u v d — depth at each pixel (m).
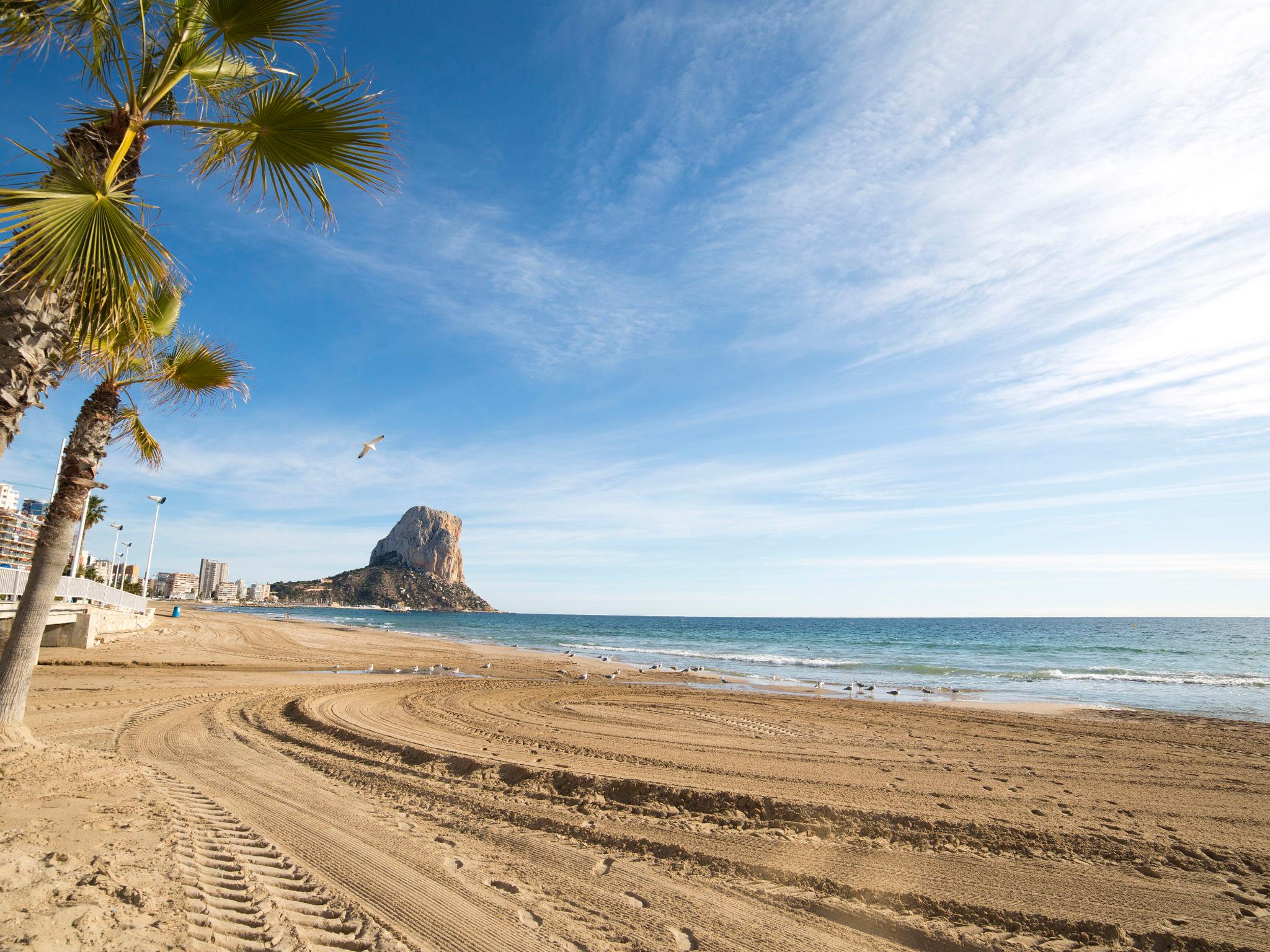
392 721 12.10
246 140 5.21
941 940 4.43
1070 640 63.38
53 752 6.21
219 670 19.47
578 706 14.95
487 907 4.53
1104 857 5.86
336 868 4.96
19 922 3.09
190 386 7.59
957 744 11.30
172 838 4.86
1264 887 5.31
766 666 32.75
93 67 5.08
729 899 4.96
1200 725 13.97
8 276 4.05
